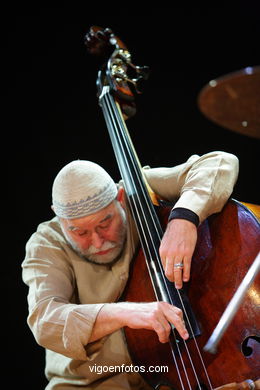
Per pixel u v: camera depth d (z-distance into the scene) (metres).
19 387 11.48
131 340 6.63
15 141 12.36
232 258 6.29
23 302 11.85
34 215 12.21
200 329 6.08
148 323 5.96
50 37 12.50
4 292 11.82
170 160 12.56
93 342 6.44
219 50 12.36
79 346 6.31
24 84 12.46
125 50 8.98
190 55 12.53
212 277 6.30
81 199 6.71
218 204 6.66
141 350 6.52
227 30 12.24
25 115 12.45
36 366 11.61
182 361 6.04
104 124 12.62
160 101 12.64
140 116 12.64
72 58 12.58
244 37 12.15
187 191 6.73
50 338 6.45
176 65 12.61
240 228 6.43
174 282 6.38
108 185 6.96
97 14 12.56
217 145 12.48
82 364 7.07
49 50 12.54
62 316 6.45
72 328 6.32
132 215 7.48
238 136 12.40
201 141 12.52
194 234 6.40
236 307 5.03
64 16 12.49
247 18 12.03
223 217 6.64
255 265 5.19
